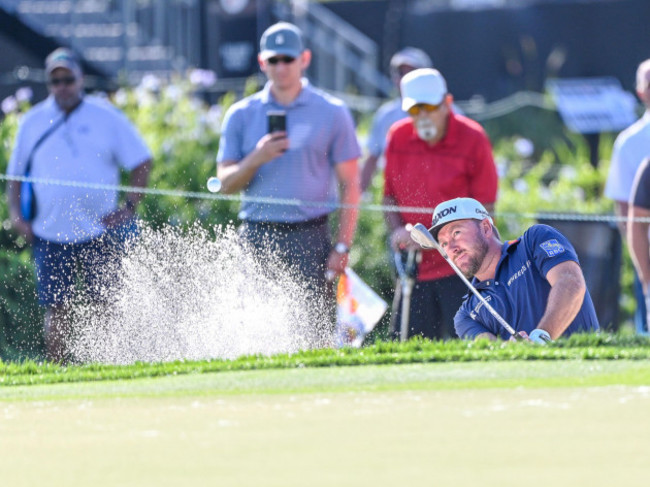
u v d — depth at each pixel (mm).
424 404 10898
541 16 52906
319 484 7719
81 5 49031
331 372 13484
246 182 22641
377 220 29125
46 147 24891
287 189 22625
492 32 52906
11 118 32469
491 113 49219
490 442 8953
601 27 52906
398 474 7934
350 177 23125
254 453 8766
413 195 22734
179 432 9828
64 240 24297
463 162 22516
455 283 22125
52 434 9930
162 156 33000
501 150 40031
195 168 32344
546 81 52625
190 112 35312
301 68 22828
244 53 46406
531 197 32719
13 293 26984
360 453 8656
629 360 13938
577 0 52781
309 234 22422
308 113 22703
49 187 24516
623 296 29047
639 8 52844
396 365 14234
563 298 15898
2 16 45125
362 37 53375
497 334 17000
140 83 44062
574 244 26875
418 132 22438
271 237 22484
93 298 23922
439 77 22406
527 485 7535
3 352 26203
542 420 9867
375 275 28750
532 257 16672
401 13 53188
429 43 53188
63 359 23531
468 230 16844
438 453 8586
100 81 44062
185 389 12500
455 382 12266
